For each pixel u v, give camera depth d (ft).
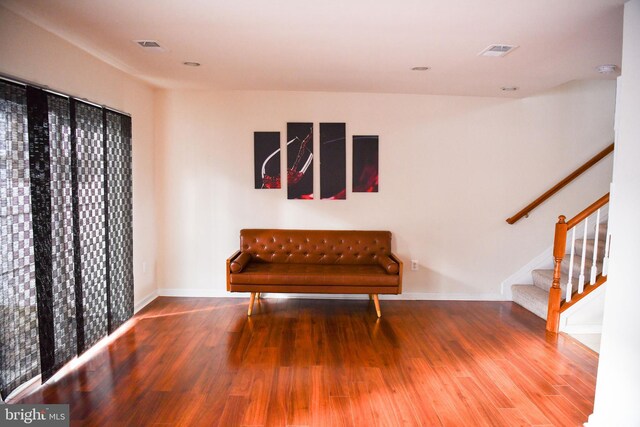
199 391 8.97
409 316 14.14
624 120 7.30
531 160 15.81
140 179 14.43
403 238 16.01
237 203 15.89
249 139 15.69
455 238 15.99
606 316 7.66
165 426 7.71
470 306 15.34
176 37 9.45
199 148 15.70
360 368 10.16
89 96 10.99
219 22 8.46
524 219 15.99
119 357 10.60
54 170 9.36
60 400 8.52
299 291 13.70
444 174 15.84
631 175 7.16
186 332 12.38
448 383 9.46
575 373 10.01
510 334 12.53
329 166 15.76
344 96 15.57
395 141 15.72
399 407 8.45
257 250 15.53
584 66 11.30
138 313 14.05
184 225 15.94
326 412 8.23
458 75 12.41
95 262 11.18
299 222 15.96
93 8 7.89
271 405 8.46
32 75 8.78
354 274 13.78
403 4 7.45
